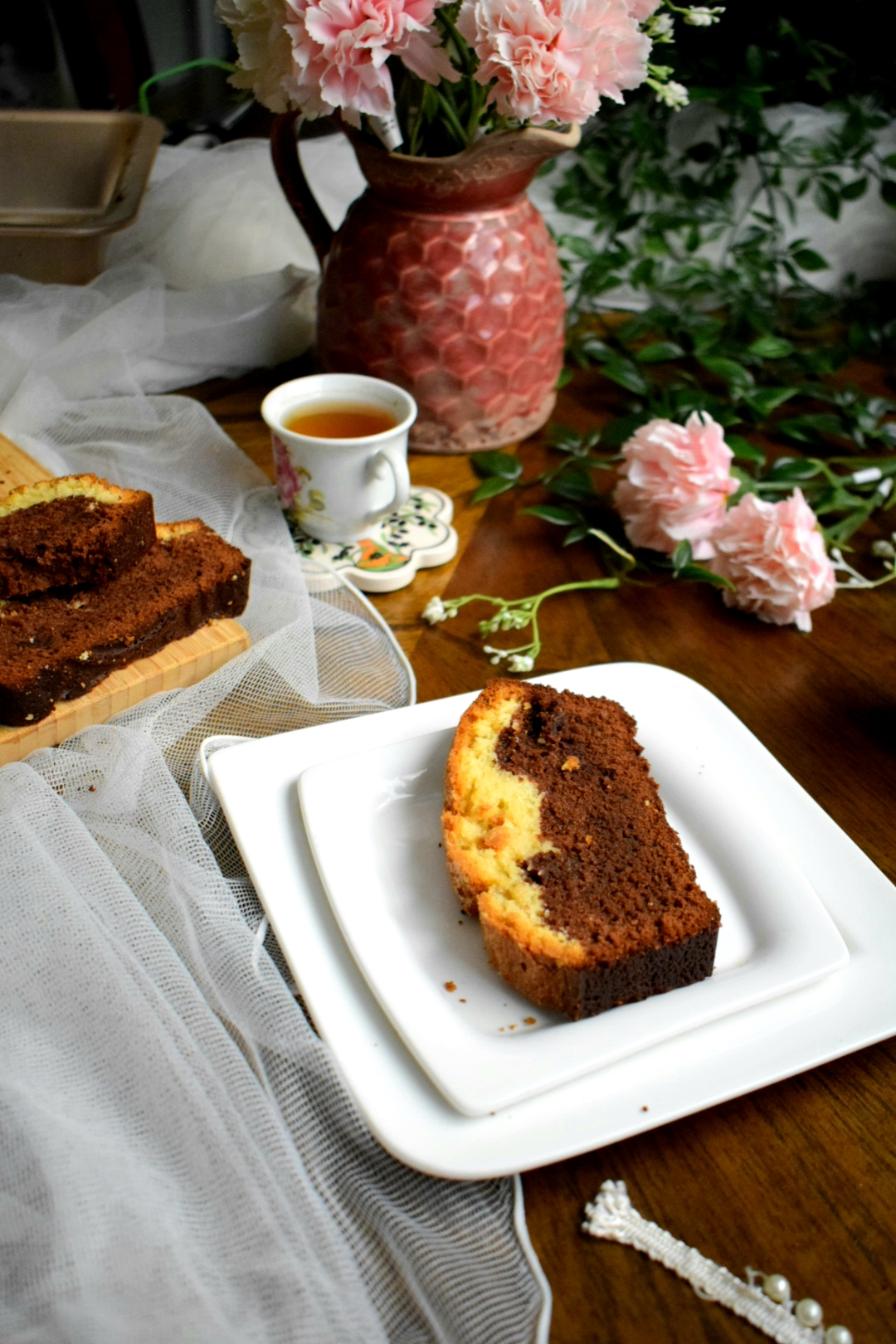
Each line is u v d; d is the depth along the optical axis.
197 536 0.85
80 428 0.96
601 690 0.81
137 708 0.80
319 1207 0.65
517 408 0.99
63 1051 0.67
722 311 1.20
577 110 0.84
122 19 1.13
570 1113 0.65
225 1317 0.62
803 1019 0.69
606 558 0.94
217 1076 0.67
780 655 0.89
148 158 1.02
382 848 0.74
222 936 0.71
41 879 0.71
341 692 0.84
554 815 0.74
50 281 1.02
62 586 0.81
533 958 0.68
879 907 0.73
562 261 1.13
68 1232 0.63
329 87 0.82
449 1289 0.64
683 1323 0.63
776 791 0.77
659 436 0.91
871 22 1.07
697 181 1.17
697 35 1.09
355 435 0.91
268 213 1.10
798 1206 0.66
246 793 0.75
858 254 1.21
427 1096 0.66
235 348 1.05
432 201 0.91
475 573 0.92
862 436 1.03
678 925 0.69
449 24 0.86
